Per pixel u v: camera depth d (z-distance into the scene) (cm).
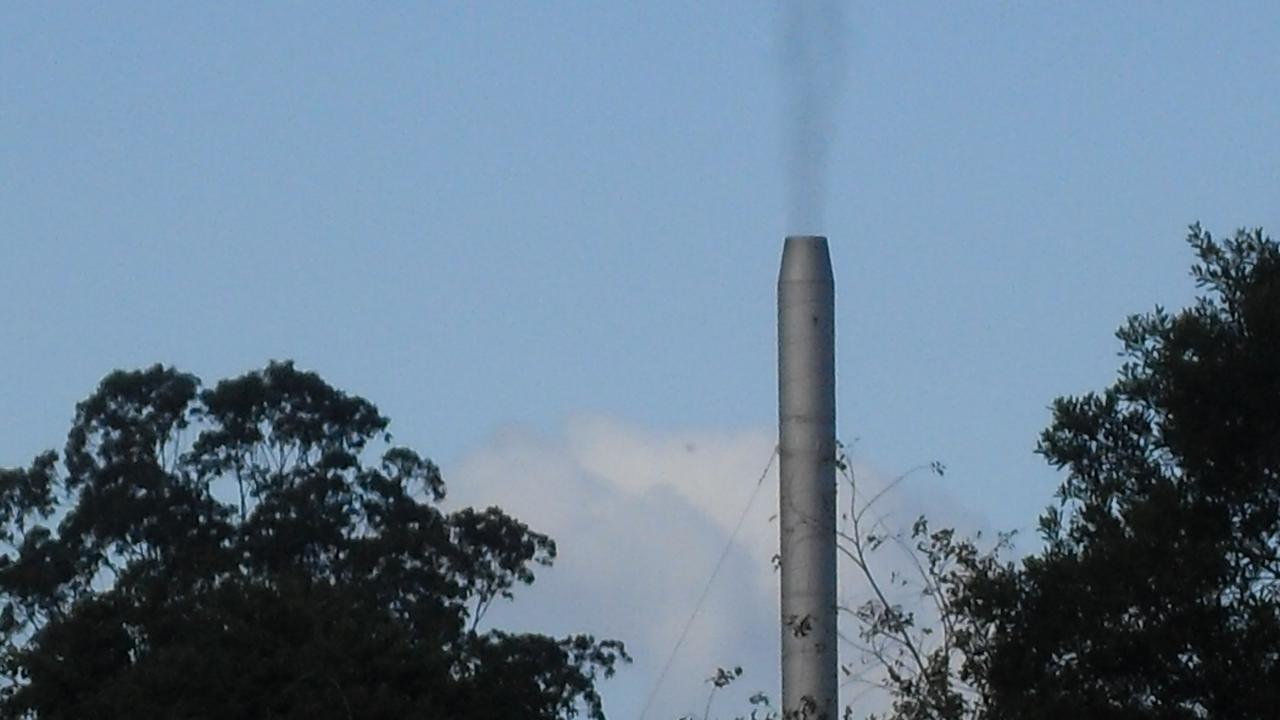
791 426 4597
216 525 8681
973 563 3334
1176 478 3409
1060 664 3297
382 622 7269
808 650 4372
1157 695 3244
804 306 4700
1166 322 3519
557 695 8188
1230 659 3188
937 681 3195
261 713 6731
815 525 4472
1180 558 3238
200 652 6938
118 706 6694
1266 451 3369
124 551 8694
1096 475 3497
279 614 7188
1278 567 3331
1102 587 3262
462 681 7250
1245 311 3412
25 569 8544
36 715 7081
